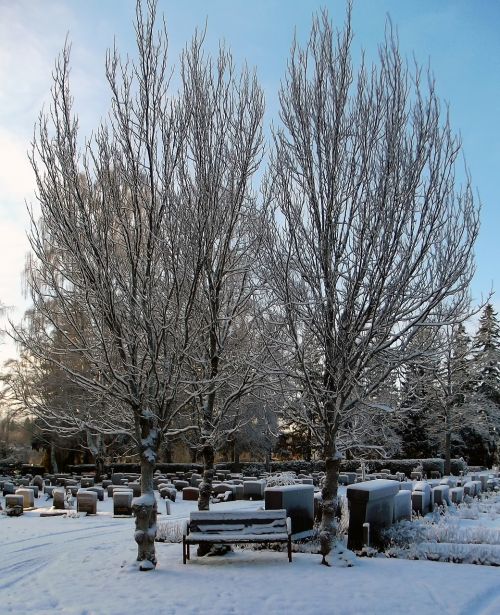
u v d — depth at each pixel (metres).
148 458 11.41
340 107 11.58
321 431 12.05
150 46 11.67
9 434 39.91
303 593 9.16
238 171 13.22
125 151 11.51
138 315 11.18
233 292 14.52
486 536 12.85
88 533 16.73
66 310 11.98
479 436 50.78
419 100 11.57
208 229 11.69
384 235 10.73
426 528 13.25
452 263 11.31
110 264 11.32
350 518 12.30
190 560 11.66
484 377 48.88
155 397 11.61
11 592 9.77
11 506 21.81
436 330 12.70
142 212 12.79
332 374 11.11
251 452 46.66
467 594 9.11
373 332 10.80
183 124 11.73
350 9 12.08
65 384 25.39
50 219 12.00
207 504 13.07
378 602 8.71
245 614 8.23
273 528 11.50
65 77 11.80
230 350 13.94
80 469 42.84
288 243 11.45
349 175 11.41
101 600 9.01
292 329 11.07
